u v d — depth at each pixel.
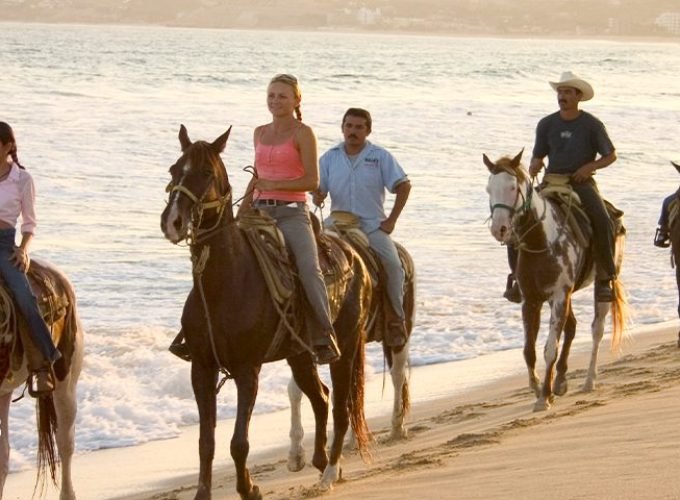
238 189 36.84
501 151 54.16
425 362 18.67
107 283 24.83
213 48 177.88
